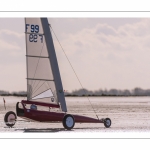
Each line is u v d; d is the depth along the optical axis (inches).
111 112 4926.2
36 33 3115.2
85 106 6555.1
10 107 6318.9
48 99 3127.5
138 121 3666.3
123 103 7598.4
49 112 2982.3
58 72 3137.3
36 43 3115.2
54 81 3127.5
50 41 3125.0
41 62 3122.5
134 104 7130.9
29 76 3100.4
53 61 3127.5
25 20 3107.8
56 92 3127.5
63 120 2935.5
